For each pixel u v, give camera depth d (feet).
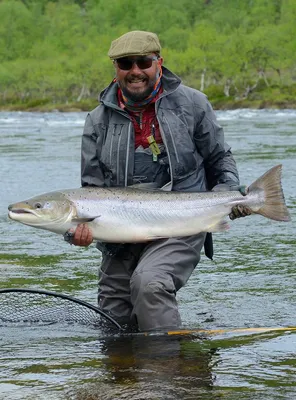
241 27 341.21
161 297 15.49
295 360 13.52
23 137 84.84
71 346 14.89
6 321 16.92
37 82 357.82
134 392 11.80
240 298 19.21
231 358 13.66
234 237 27.50
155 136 16.30
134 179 16.30
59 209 15.15
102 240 15.56
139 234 15.49
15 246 26.71
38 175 46.60
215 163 16.85
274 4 409.28
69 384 12.29
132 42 15.69
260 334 15.51
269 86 277.85
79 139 79.71
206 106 16.58
